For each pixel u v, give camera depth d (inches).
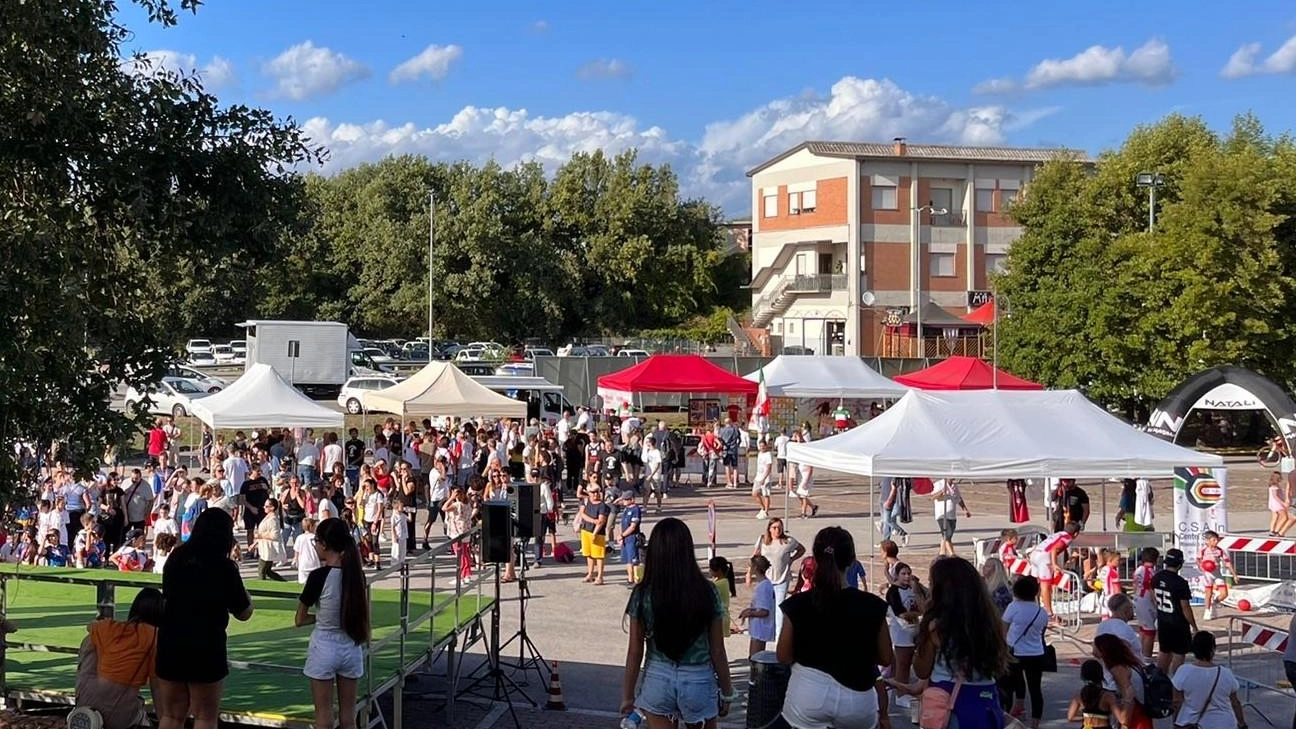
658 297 3132.4
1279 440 1520.7
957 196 2603.3
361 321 2928.2
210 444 1370.6
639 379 1307.8
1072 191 1884.8
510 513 495.8
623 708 252.7
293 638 455.2
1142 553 584.4
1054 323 1667.1
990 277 2009.1
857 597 258.2
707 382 1317.7
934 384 1391.5
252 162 382.6
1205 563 706.2
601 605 710.5
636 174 3105.3
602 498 777.6
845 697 253.8
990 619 276.8
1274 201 1593.3
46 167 365.1
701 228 3228.3
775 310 2706.7
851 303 2541.8
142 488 858.8
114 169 365.4
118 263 405.7
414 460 1091.3
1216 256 1582.2
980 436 765.9
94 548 725.9
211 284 402.6
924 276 2586.1
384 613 511.2
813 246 2647.6
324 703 343.3
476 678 527.8
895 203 2566.4
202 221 373.1
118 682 350.9
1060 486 921.5
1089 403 820.6
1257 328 1573.6
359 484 965.8
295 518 829.2
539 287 2945.4
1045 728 470.3
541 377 1898.4
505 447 1123.9
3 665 398.6
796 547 604.1
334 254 2940.5
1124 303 1632.6
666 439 1274.6
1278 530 987.3
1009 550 708.0
